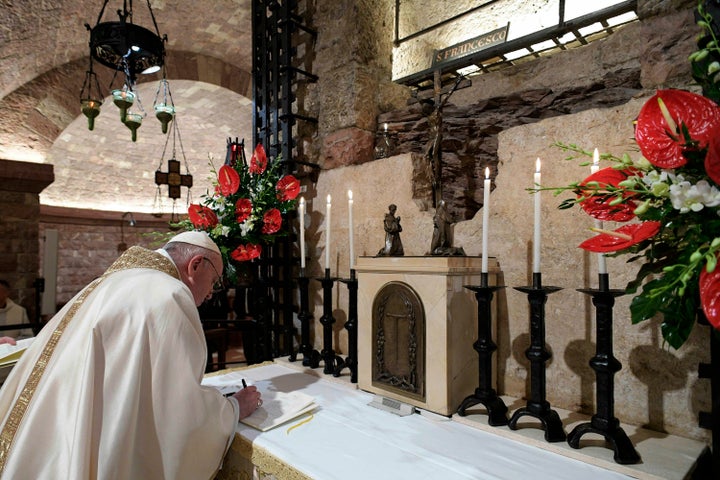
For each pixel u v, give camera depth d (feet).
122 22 7.79
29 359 3.76
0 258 13.05
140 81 14.24
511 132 4.97
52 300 10.69
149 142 20.06
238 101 16.44
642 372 3.98
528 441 3.68
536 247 3.76
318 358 5.98
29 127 13.17
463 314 4.48
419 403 4.44
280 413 4.28
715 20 3.13
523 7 6.78
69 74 13.44
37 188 13.64
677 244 2.72
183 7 12.46
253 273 7.47
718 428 3.24
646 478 3.06
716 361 3.25
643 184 2.68
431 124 5.18
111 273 4.22
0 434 3.37
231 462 4.05
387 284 4.81
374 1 7.41
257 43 8.34
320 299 7.14
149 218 22.17
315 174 7.41
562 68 5.99
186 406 3.54
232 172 6.30
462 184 6.26
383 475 3.15
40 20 11.11
